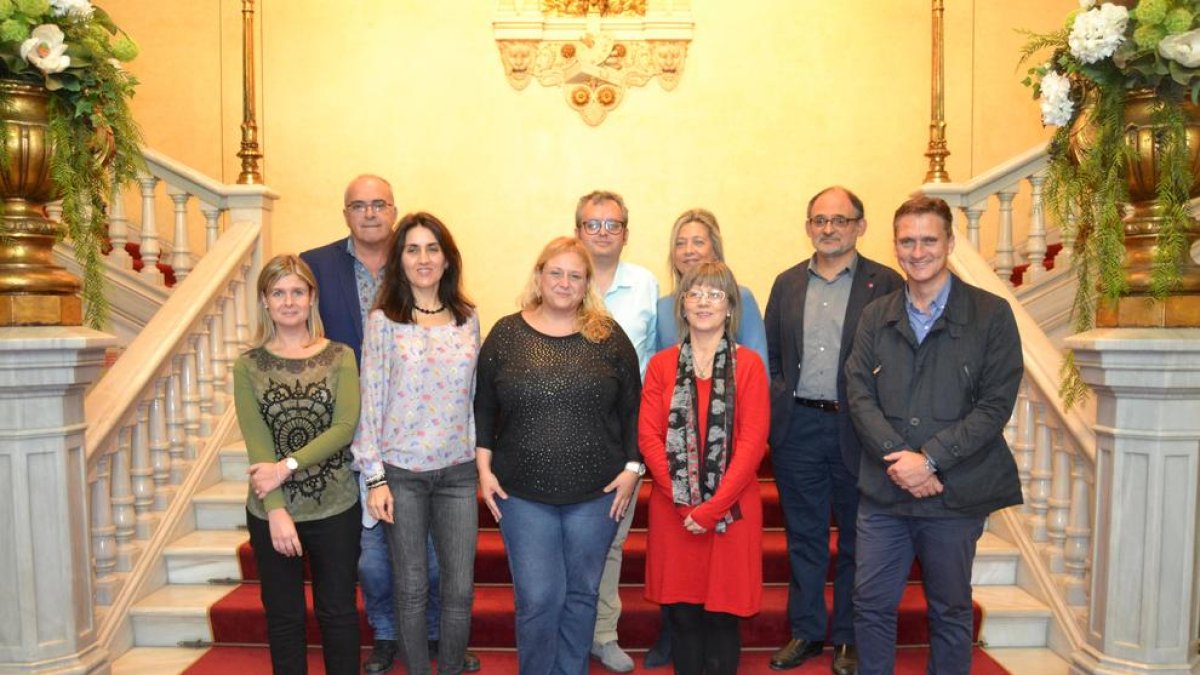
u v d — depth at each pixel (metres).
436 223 2.95
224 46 6.35
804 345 3.40
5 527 2.83
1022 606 3.58
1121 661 2.86
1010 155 6.38
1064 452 3.62
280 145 6.35
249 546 3.90
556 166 6.36
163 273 5.55
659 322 3.39
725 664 2.87
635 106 6.34
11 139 2.71
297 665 2.82
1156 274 2.70
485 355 2.92
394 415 2.89
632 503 3.32
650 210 6.38
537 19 6.23
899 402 2.80
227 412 4.59
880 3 6.27
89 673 2.95
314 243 6.38
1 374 2.75
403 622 2.93
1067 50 2.84
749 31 6.29
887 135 6.32
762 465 4.70
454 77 6.33
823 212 3.33
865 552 2.90
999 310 2.76
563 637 2.92
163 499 3.99
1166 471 2.79
